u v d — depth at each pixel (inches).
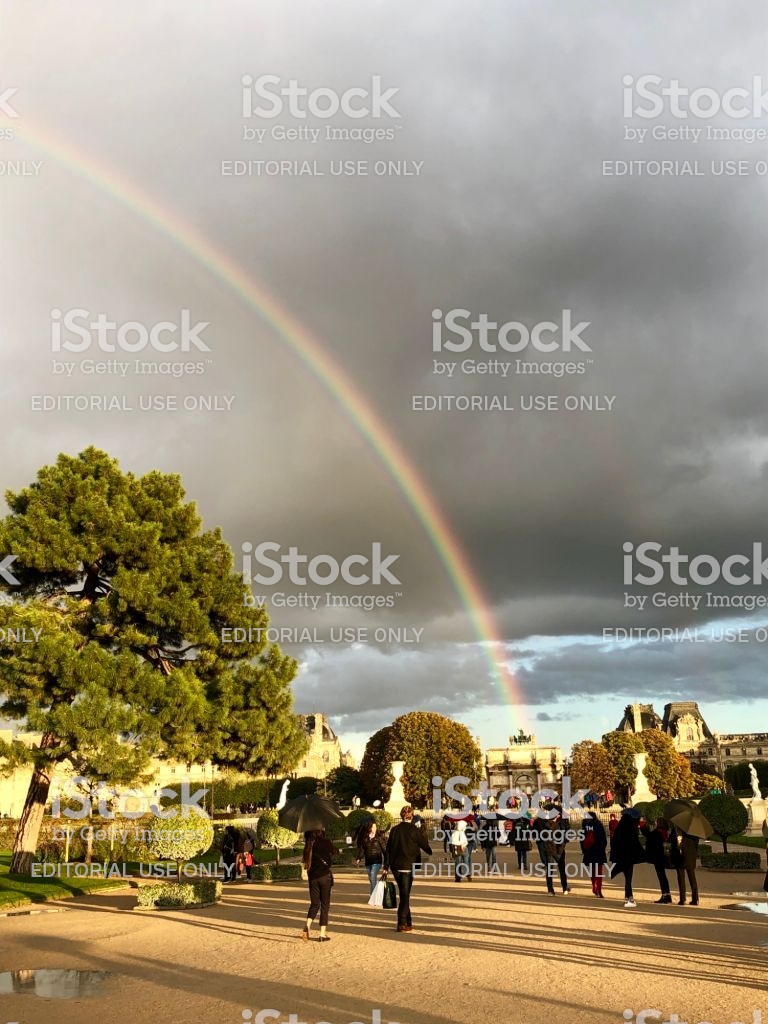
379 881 891.4
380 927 769.6
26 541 1229.1
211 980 552.7
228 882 1304.1
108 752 1083.9
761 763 5354.3
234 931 764.6
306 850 719.1
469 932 727.7
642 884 1132.5
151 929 788.6
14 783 2920.8
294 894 1105.4
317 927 775.1
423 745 4414.4
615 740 5487.2
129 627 1253.1
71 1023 447.2
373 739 4680.1
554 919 794.8
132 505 1352.1
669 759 5477.4
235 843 1332.4
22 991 528.1
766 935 677.9
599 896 978.7
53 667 1112.2
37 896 1048.8
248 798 3816.4
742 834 2304.4
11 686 1112.2
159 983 546.3
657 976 532.1
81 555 1239.5
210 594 1344.7
